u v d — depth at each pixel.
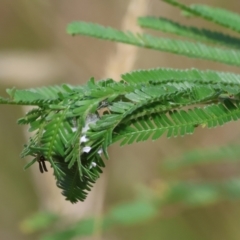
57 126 0.40
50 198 0.82
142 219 0.71
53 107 0.40
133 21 0.69
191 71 0.43
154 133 0.40
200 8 0.49
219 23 0.49
